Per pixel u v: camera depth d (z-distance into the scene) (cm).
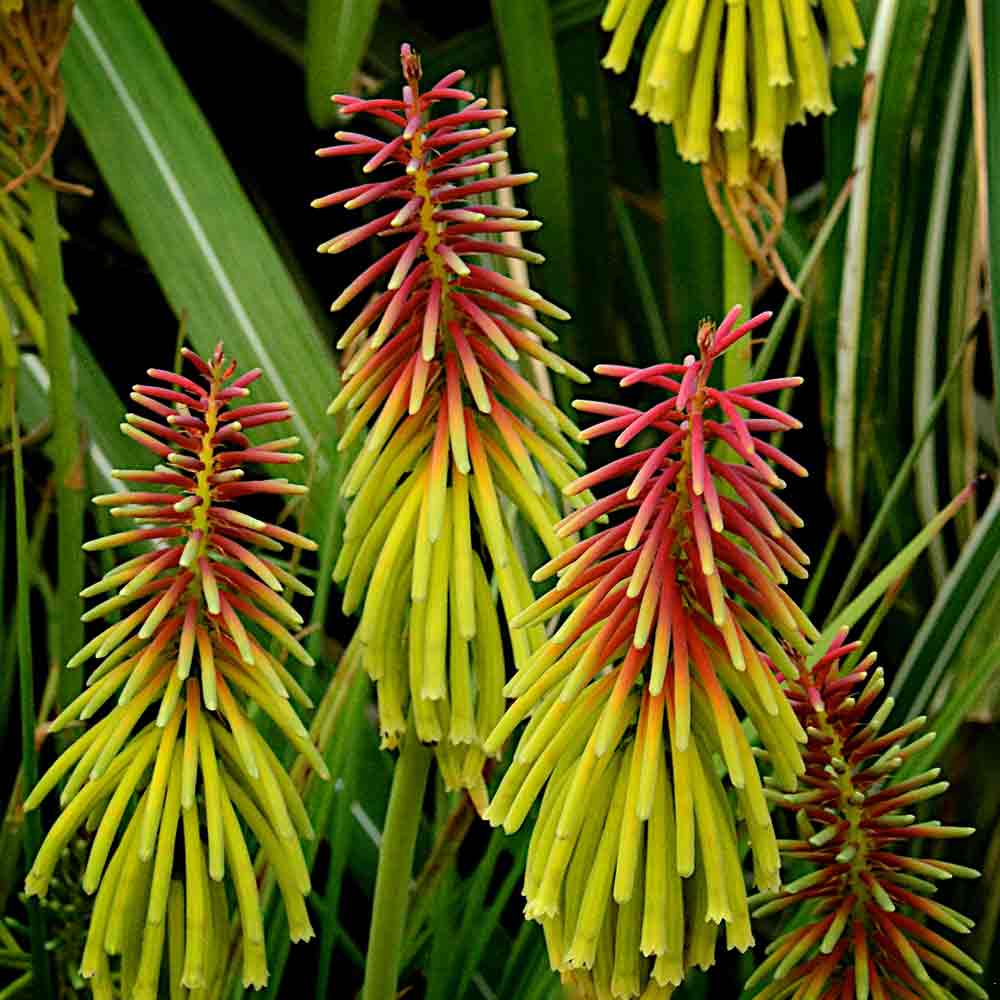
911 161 117
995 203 108
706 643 83
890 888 89
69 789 87
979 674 100
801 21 96
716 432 82
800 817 90
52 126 103
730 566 84
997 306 107
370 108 87
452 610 88
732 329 81
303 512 107
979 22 108
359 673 101
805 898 90
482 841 117
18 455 99
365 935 117
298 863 87
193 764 86
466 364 87
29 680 98
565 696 82
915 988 89
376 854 112
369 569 89
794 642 82
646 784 81
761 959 115
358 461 88
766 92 97
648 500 81
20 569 98
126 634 87
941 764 112
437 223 88
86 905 101
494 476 89
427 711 88
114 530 117
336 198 87
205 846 88
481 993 108
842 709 88
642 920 83
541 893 83
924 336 117
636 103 100
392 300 87
